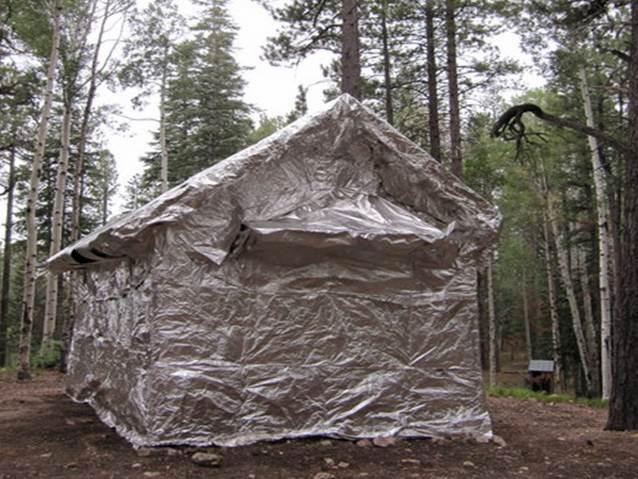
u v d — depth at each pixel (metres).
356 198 8.11
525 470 6.30
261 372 7.15
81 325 11.31
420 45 20.45
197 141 33.00
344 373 7.48
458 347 7.96
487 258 8.33
